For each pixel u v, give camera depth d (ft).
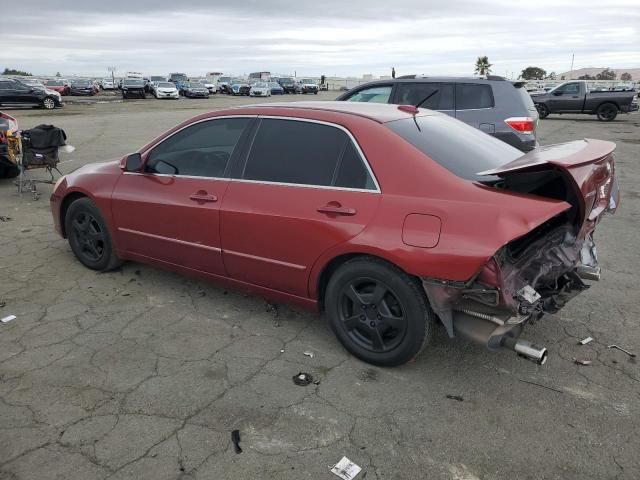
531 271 9.94
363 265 10.36
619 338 12.13
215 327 12.62
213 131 13.06
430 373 10.73
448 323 9.73
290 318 13.10
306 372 10.77
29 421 9.14
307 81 179.42
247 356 11.35
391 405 9.70
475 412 9.51
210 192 12.54
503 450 8.57
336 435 8.90
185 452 8.46
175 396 9.91
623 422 9.24
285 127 11.94
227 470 8.10
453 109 24.95
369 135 10.71
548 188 10.54
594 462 8.30
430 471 8.13
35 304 13.71
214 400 9.80
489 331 9.46
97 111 89.56
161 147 13.99
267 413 9.46
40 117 74.74
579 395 10.01
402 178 10.11
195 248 13.07
